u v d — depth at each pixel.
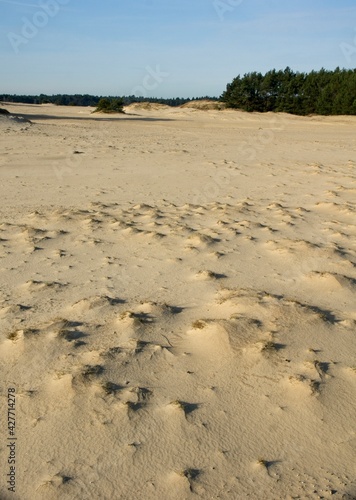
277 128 22.23
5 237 5.61
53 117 27.39
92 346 3.12
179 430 2.39
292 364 2.86
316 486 2.07
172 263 4.64
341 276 4.11
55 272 4.52
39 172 9.81
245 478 2.11
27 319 3.55
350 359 2.93
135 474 2.15
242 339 3.08
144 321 3.38
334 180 8.79
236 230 5.61
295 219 6.09
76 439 2.35
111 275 4.40
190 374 2.81
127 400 2.58
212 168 10.17
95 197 7.71
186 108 43.47
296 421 2.44
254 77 39.19
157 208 6.91
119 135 16.94
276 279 4.18
